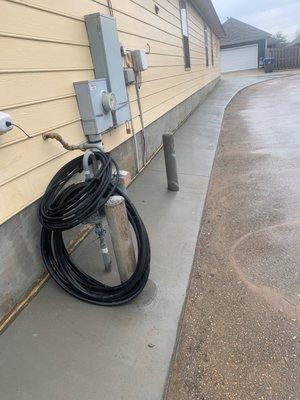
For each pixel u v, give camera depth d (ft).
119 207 6.97
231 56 104.94
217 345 6.75
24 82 7.58
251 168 17.08
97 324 7.07
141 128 15.78
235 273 8.89
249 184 14.96
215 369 6.24
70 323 7.13
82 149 8.59
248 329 7.07
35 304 7.66
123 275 7.52
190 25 32.60
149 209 12.28
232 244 10.30
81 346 6.57
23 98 7.55
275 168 16.60
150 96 17.69
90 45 10.52
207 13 41.65
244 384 5.92
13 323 7.18
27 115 7.68
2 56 6.93
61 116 9.03
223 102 40.11
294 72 78.59
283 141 21.44
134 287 7.35
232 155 19.77
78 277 7.94
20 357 6.42
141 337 6.72
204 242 10.54
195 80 35.94
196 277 8.84
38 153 8.09
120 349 6.48
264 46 100.58
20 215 7.53
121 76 11.76
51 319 7.24
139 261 7.12
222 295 8.12
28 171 7.73
